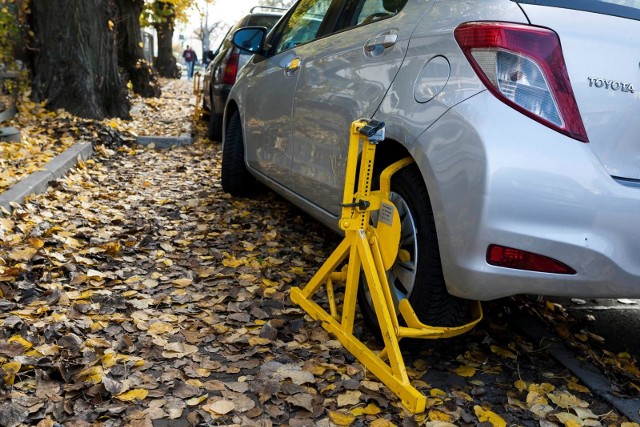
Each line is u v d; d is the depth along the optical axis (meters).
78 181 5.91
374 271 2.73
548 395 2.62
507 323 3.34
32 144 6.86
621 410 2.55
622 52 2.45
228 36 10.45
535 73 2.34
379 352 2.92
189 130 9.85
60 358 2.64
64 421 2.28
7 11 8.47
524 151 2.30
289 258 4.17
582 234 2.32
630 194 2.35
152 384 2.56
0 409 2.24
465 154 2.37
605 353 3.06
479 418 2.42
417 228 2.69
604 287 2.39
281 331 3.08
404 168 2.80
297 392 2.54
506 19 2.42
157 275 3.74
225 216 5.05
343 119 3.26
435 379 2.74
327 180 3.49
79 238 4.31
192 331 3.06
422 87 2.67
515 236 2.30
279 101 4.28
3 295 3.27
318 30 4.07
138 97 14.31
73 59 8.80
